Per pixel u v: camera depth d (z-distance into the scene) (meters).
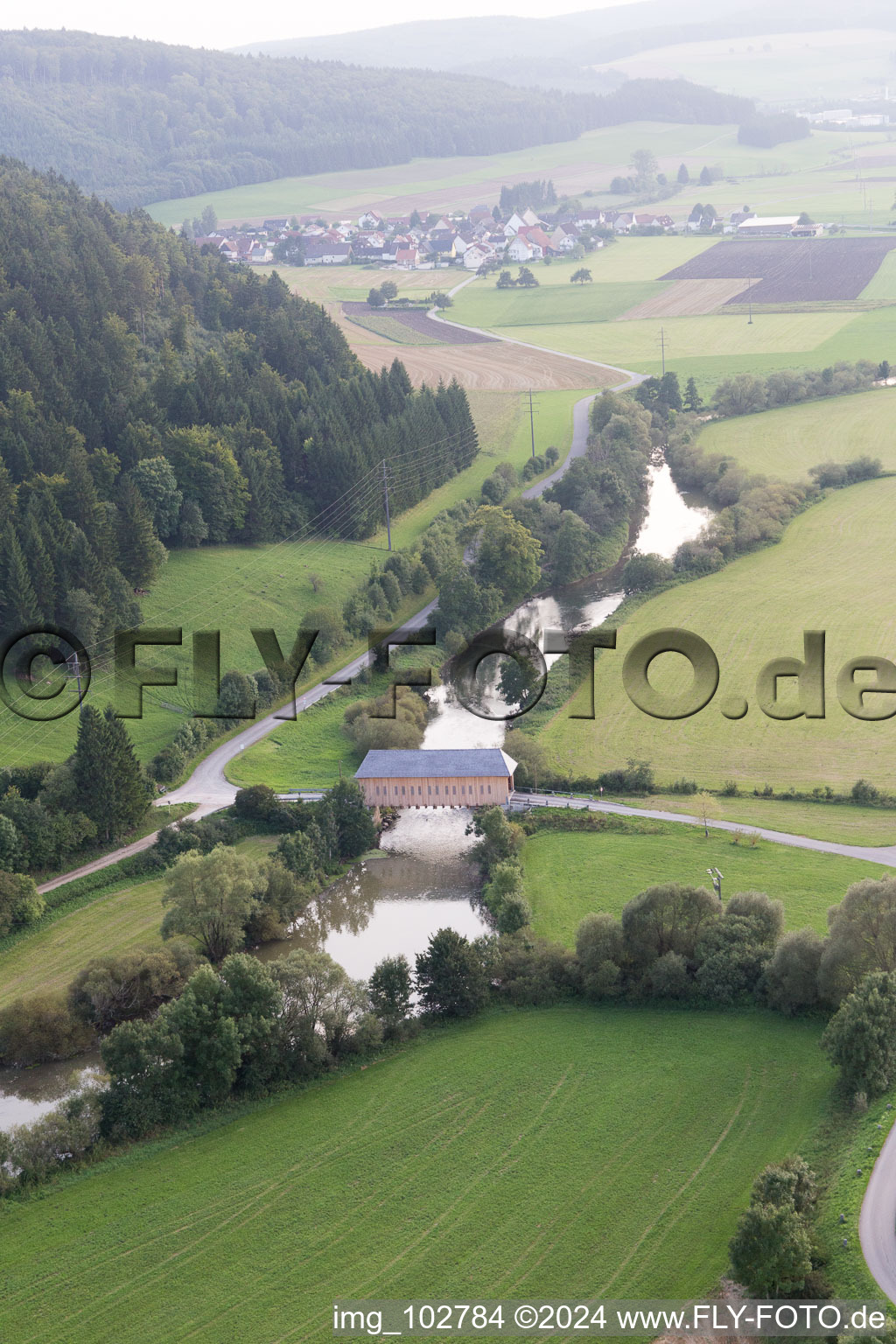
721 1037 123.19
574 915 148.38
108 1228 102.62
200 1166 109.56
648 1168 105.69
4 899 147.88
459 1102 116.38
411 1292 94.94
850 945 122.00
